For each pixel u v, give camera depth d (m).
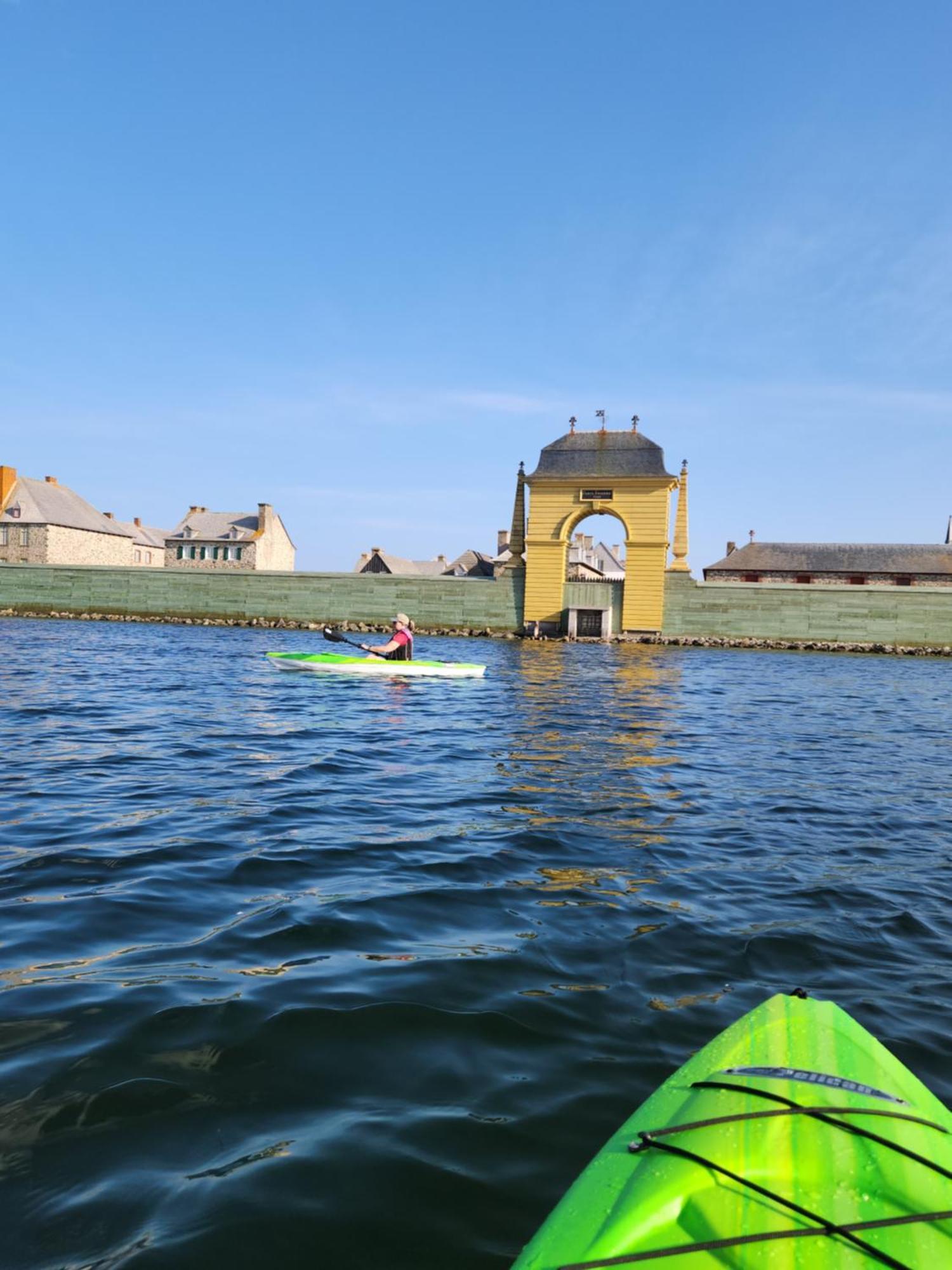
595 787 8.23
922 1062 3.25
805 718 15.30
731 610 43.47
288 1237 2.27
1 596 51.34
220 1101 2.88
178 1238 2.24
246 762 9.00
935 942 4.57
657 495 43.19
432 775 8.61
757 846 6.36
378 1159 2.60
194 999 3.59
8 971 3.82
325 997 3.66
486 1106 2.90
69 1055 3.11
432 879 5.33
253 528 69.94
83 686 15.88
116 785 7.65
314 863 5.57
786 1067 2.64
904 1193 2.07
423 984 3.83
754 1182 2.11
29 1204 2.35
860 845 6.50
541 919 4.71
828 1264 1.86
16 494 63.56
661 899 5.11
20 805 6.82
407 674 19.20
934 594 41.12
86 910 4.60
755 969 4.14
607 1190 2.12
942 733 13.73
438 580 46.75
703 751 10.80
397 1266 2.18
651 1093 3.03
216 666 21.33
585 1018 3.57
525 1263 1.89
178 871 5.32
